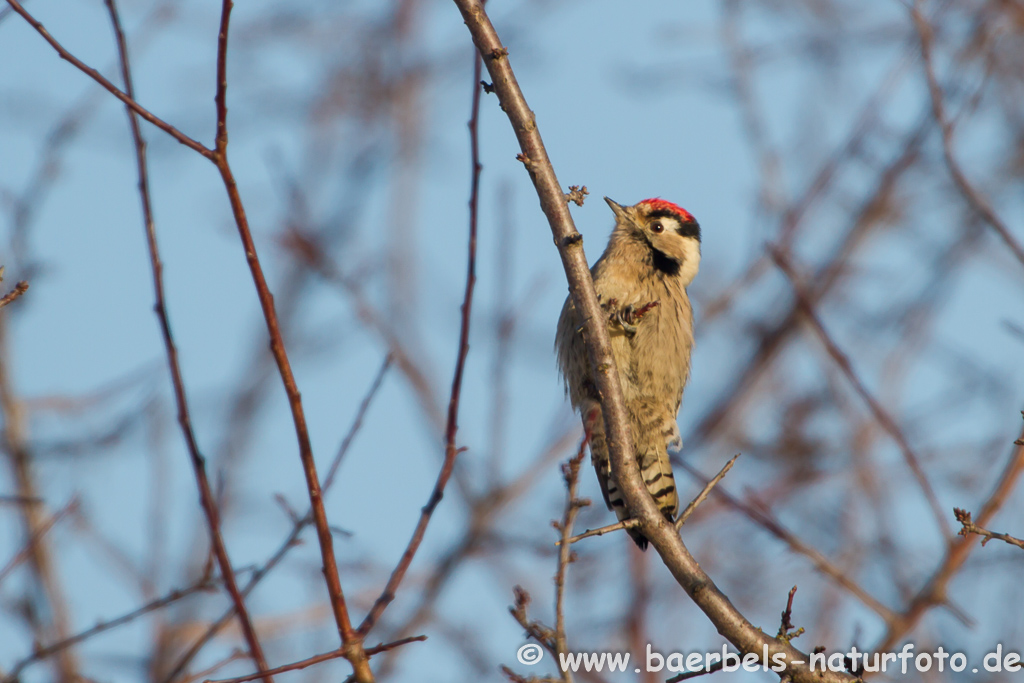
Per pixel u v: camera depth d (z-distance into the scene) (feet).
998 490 37.70
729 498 39.50
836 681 24.59
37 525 35.78
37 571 35.01
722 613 25.07
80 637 29.78
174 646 35.45
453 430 27.04
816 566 38.40
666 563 25.81
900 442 38.70
